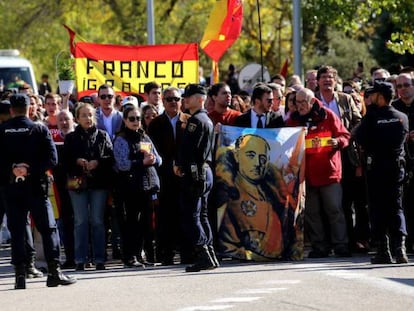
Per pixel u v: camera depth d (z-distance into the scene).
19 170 17.72
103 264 20.67
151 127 21.45
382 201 19.61
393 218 19.64
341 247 21.33
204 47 27.64
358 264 19.64
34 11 65.69
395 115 19.53
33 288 18.02
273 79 26.36
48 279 17.92
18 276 17.95
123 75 25.94
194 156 19.20
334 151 21.22
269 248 20.72
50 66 67.69
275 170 20.81
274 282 17.38
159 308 15.20
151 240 21.45
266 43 63.22
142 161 20.66
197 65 26.08
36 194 17.91
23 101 17.89
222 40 27.55
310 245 22.50
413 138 20.84
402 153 19.62
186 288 17.03
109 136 21.72
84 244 20.73
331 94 22.05
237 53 64.69
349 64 59.78
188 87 19.52
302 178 20.83
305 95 21.14
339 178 21.28
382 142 19.47
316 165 21.14
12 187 17.86
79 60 25.84
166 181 21.19
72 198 20.64
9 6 66.12
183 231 19.78
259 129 20.89
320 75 22.05
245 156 20.83
